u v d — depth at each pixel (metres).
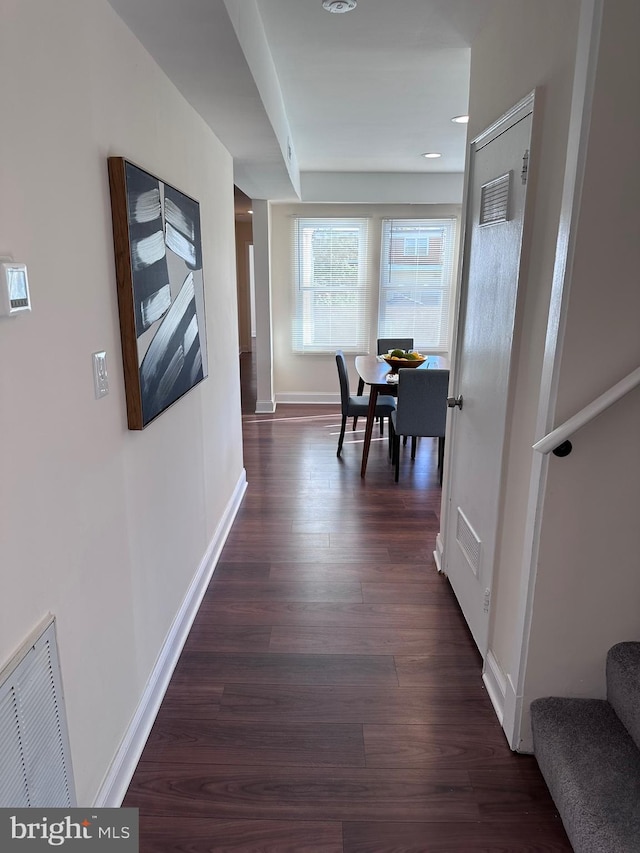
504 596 1.91
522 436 1.76
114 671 1.58
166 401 1.94
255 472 4.40
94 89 1.39
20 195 1.06
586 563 1.61
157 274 1.81
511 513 1.85
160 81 1.92
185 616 2.33
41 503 1.15
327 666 2.16
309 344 6.82
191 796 1.61
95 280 1.41
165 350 1.92
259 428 5.74
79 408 1.33
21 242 1.06
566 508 1.57
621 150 1.34
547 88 1.58
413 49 2.50
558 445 1.48
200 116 2.52
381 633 2.36
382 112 3.51
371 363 5.11
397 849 1.47
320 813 1.57
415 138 4.23
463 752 1.77
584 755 1.54
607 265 1.41
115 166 1.47
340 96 3.18
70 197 1.27
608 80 1.29
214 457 2.96
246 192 5.13
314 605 2.56
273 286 6.64
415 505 3.74
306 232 6.46
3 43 0.99
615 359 1.47
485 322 2.14
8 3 1.01
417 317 6.66
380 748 1.78
